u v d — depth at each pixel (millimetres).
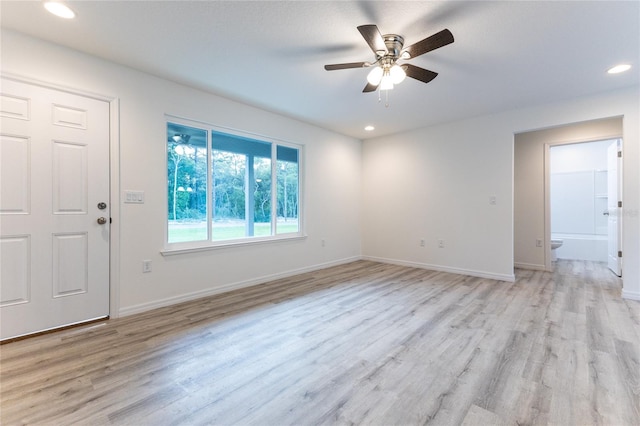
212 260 3422
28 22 2074
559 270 4684
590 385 1675
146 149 2881
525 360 1952
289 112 4016
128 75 2746
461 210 4410
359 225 5602
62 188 2424
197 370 1854
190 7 1912
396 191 5141
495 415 1447
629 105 3148
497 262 4105
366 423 1406
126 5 1889
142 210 2857
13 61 2186
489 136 4129
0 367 1870
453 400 1564
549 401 1543
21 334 2260
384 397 1597
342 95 3406
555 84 3086
